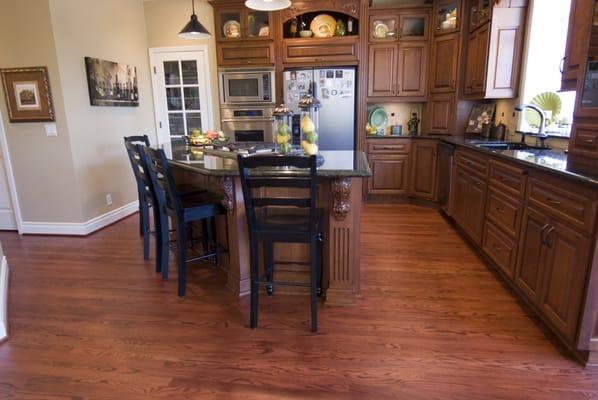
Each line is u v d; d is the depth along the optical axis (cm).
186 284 276
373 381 176
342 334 212
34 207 387
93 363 191
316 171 202
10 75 357
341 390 171
